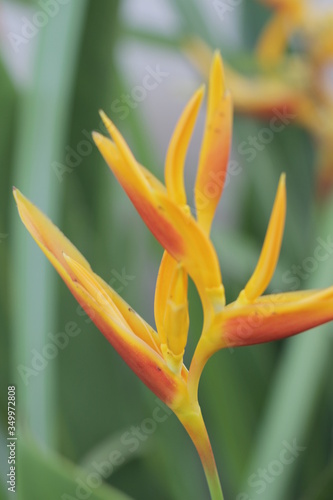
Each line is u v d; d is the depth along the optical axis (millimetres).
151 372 699
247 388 1307
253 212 1519
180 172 691
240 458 1303
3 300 1117
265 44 1316
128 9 1273
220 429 1307
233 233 1401
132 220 1340
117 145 683
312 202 1389
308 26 1245
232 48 1394
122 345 699
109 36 980
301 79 1231
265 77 1244
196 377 703
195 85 1431
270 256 692
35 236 701
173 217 687
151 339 708
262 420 1219
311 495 954
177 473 1246
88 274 704
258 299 698
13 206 990
